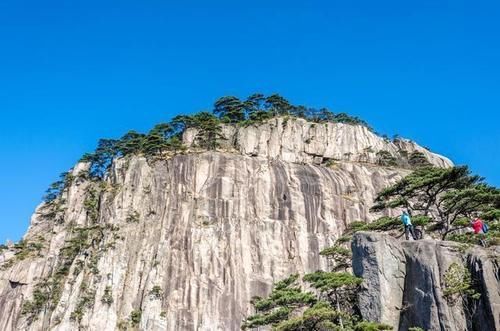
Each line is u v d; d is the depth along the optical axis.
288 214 118.81
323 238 115.94
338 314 45.50
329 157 139.12
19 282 123.19
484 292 41.81
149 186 125.31
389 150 151.00
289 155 136.00
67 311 108.06
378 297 46.25
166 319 101.44
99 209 130.12
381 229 60.16
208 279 106.88
